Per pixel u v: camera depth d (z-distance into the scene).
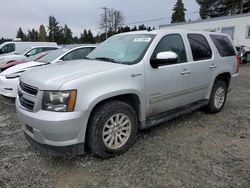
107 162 3.18
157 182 2.76
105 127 3.12
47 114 2.75
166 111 3.99
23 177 2.87
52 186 2.71
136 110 3.55
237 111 5.45
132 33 4.29
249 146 3.66
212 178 2.82
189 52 4.24
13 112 5.34
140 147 3.59
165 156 3.32
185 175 2.88
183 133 4.14
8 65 8.66
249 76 11.62
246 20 21.16
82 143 2.94
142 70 3.43
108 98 3.19
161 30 4.04
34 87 2.92
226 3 44.16
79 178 2.85
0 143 3.76
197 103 4.63
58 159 3.26
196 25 25.17
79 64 3.55
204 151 3.48
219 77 5.28
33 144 3.09
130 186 2.70
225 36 5.45
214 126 4.48
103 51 4.18
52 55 7.34
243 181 2.77
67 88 2.75
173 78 3.86
